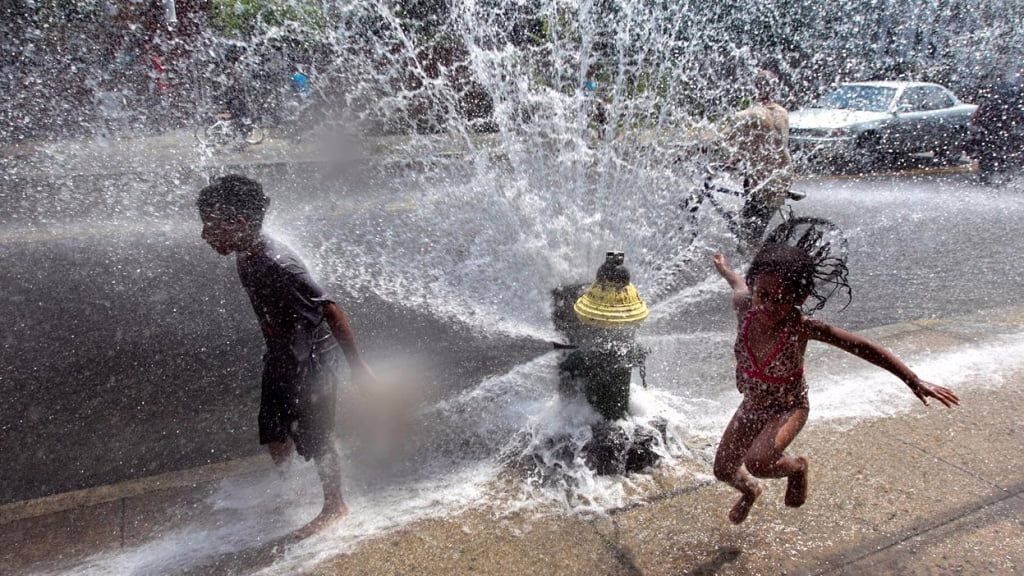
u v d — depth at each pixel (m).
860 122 11.42
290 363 2.68
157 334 5.21
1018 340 4.67
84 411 4.06
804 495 2.67
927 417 3.61
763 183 6.52
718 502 2.91
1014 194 10.42
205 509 3.06
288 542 2.76
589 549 2.64
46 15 11.95
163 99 12.37
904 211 9.27
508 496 2.99
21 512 3.06
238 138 11.99
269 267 2.58
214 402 4.17
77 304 5.84
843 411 3.69
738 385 2.64
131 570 2.64
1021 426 3.49
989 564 2.53
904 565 2.53
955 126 12.37
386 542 2.72
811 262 2.40
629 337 3.05
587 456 3.08
